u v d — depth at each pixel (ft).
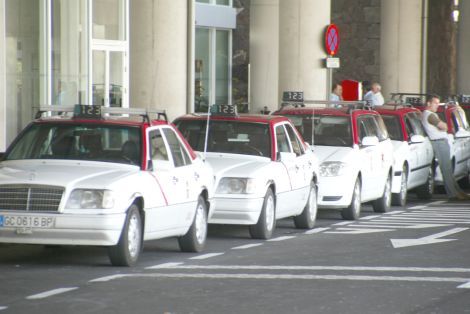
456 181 167.02
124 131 82.53
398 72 234.58
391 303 64.08
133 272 75.66
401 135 143.33
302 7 163.73
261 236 98.32
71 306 61.41
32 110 133.69
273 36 214.48
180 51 130.62
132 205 77.30
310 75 164.55
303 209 108.17
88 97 142.10
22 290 66.90
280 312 60.49
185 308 61.36
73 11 140.15
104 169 79.05
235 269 78.28
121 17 154.71
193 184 86.79
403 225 114.21
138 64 129.18
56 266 78.38
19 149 83.15
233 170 96.43
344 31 268.00
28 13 132.87
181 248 88.43
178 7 129.80
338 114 123.34
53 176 75.92
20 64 131.54
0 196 75.46
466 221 119.55
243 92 268.00
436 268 80.02
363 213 130.31
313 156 111.86
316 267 79.92
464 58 241.96
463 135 161.99
